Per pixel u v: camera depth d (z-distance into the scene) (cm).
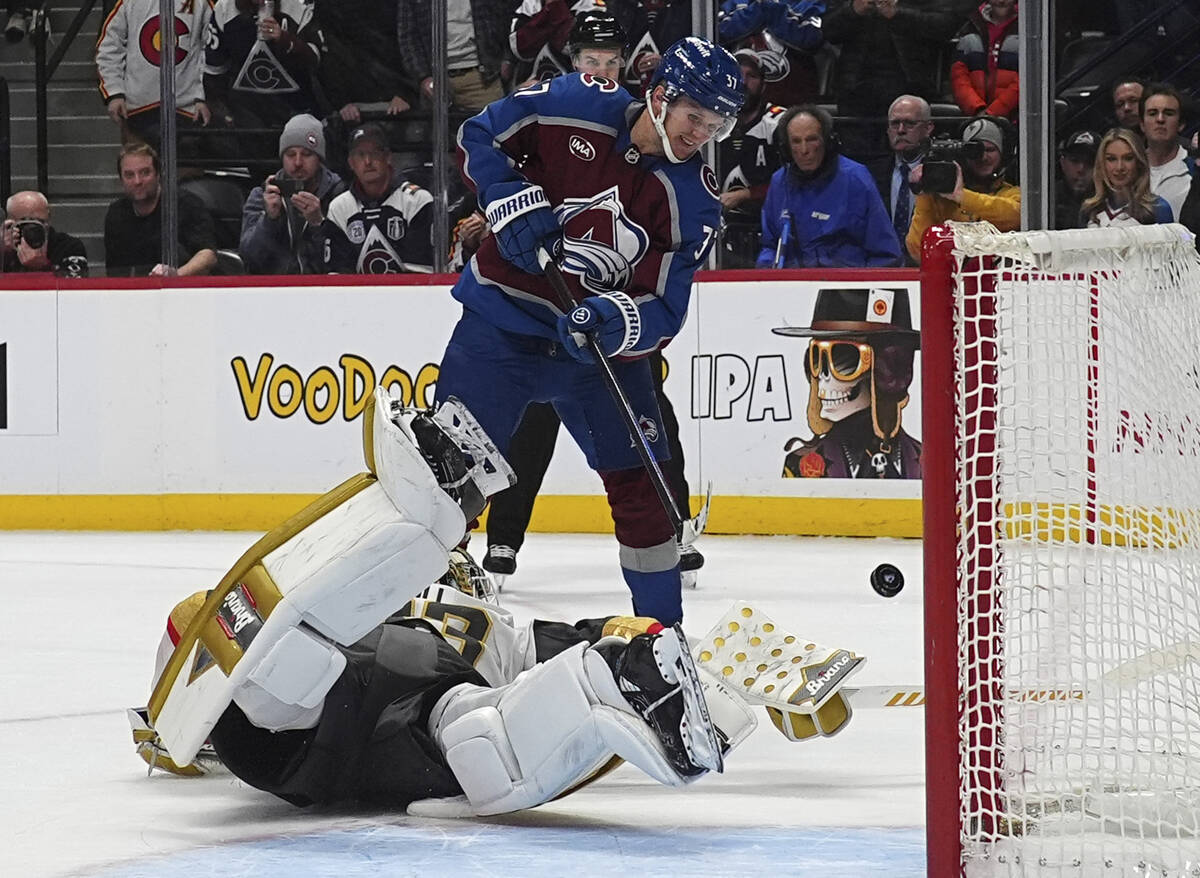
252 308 2766
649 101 1104
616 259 1133
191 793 979
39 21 2905
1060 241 718
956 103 2642
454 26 2756
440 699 941
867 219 2662
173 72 2786
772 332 2648
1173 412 771
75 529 2802
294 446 2761
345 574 859
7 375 2802
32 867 798
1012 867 698
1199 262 820
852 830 879
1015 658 758
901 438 2617
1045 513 738
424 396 2733
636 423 1100
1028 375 735
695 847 837
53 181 2919
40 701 1298
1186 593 764
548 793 874
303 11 2781
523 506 2005
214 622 885
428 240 2827
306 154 2811
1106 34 2591
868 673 1405
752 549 2494
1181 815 754
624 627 887
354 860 807
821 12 2655
